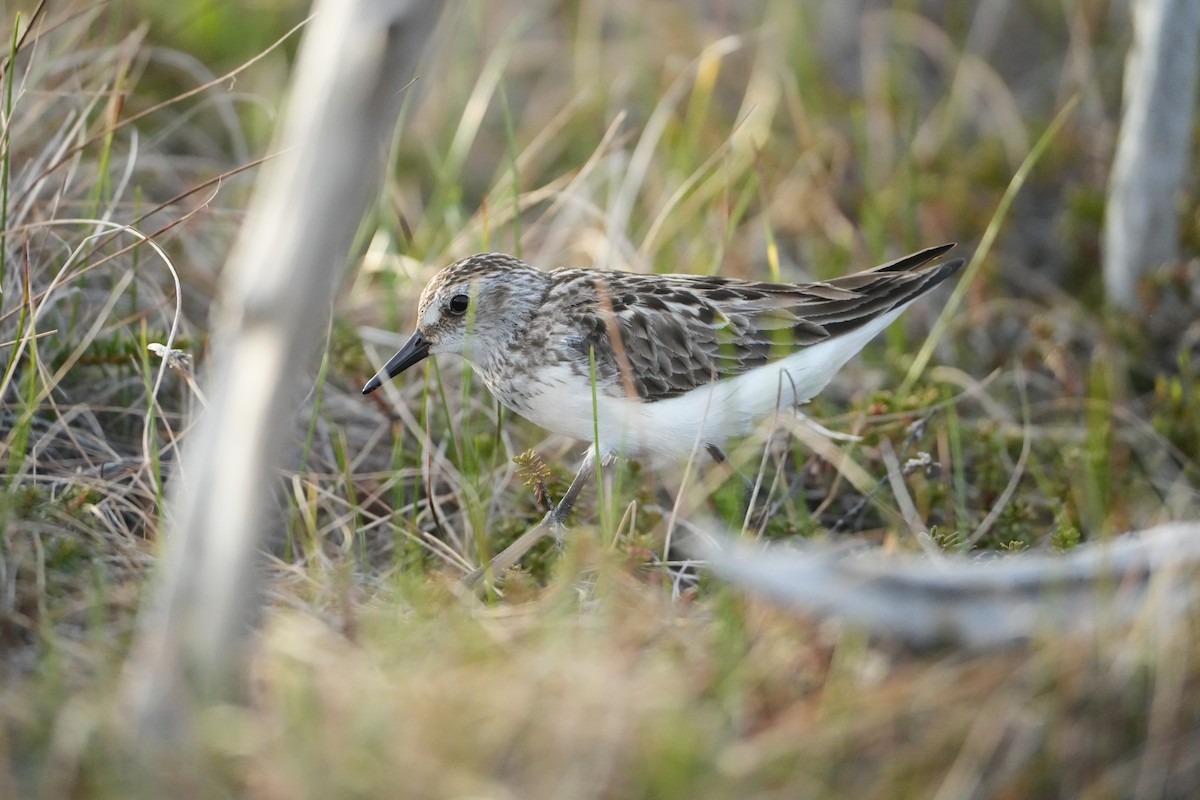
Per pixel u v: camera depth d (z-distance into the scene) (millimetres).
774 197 16781
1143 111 14445
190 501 7336
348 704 7684
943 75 20000
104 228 12266
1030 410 14344
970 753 7484
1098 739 7605
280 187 7148
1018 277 16438
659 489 13453
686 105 18656
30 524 9805
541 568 11578
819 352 12102
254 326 7148
